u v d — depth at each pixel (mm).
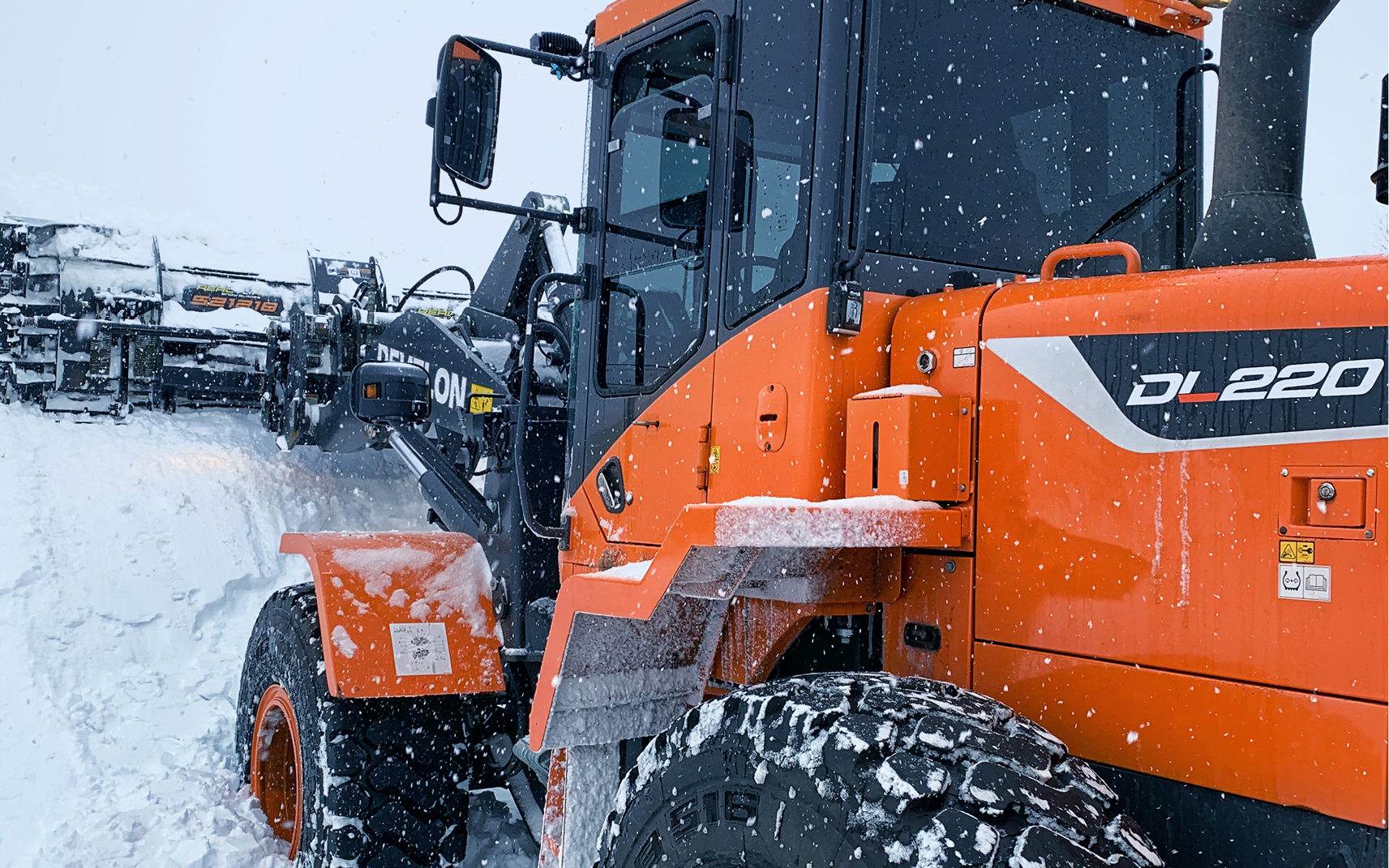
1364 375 1803
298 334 6699
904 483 2260
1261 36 2258
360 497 7680
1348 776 1762
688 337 2836
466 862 3869
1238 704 1888
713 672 2738
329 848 3270
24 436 7406
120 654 5711
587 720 2533
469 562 3623
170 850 3816
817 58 2480
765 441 2510
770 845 1894
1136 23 2967
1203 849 1925
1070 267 2814
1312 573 1823
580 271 3244
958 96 2678
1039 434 2193
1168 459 2010
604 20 3178
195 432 7992
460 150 2951
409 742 3391
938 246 2631
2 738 4863
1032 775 1816
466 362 3838
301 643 3631
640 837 2180
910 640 2410
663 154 2961
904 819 1752
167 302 8188
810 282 2438
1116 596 2059
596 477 3137
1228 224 2295
